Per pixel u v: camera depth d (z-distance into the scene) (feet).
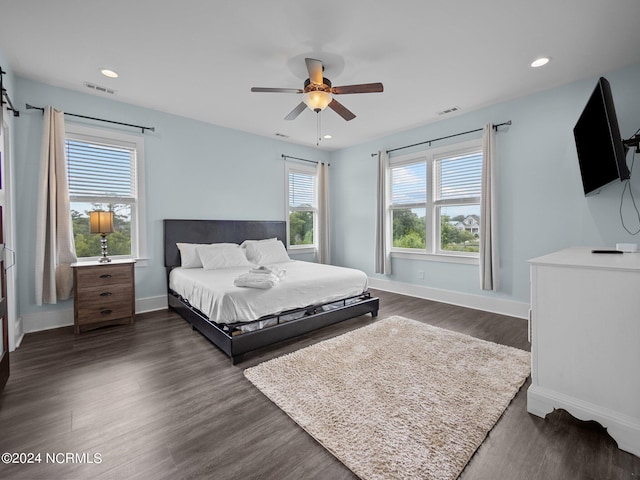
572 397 5.16
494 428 5.16
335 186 19.42
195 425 5.24
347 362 7.57
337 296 10.46
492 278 11.86
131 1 6.23
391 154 15.93
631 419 4.60
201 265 12.84
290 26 7.10
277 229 16.62
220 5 6.38
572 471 4.23
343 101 11.51
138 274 12.14
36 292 9.61
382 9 6.53
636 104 8.84
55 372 7.14
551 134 10.52
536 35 7.46
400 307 13.01
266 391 6.26
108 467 4.29
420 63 8.77
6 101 7.95
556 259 5.61
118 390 6.35
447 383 6.55
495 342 9.01
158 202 12.59
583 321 5.03
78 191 10.87
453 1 6.29
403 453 4.53
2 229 6.68
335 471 4.25
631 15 6.68
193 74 9.37
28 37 7.47
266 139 16.22
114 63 8.73
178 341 9.14
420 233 15.14
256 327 8.21
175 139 12.96
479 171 12.72
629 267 4.59
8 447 4.66
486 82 9.98
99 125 11.06
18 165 9.52
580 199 9.97
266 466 4.34
